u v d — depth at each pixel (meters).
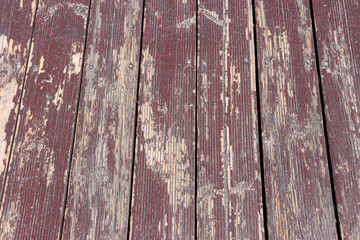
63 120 1.63
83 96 1.65
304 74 1.68
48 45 1.68
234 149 1.62
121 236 1.56
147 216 1.57
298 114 1.64
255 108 1.65
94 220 1.56
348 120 1.64
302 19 1.73
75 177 1.59
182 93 1.66
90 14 1.72
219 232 1.56
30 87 1.65
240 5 1.74
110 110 1.64
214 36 1.71
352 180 1.60
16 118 1.62
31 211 1.56
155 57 1.68
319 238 1.56
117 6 1.73
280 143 1.62
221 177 1.59
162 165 1.60
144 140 1.62
